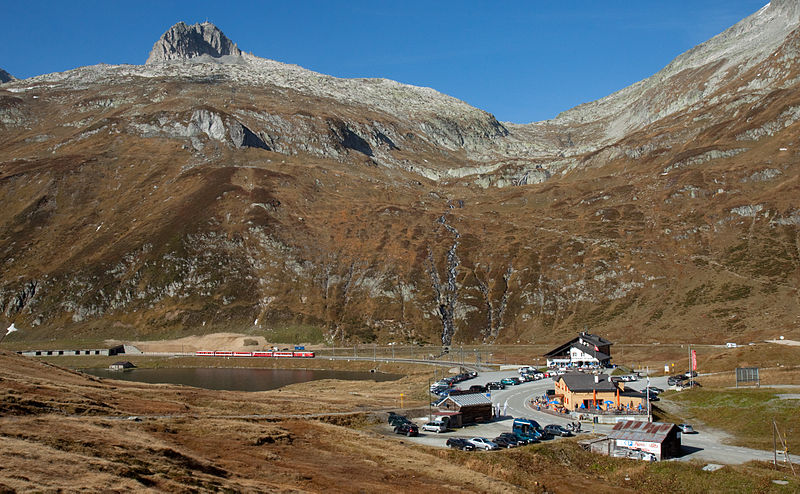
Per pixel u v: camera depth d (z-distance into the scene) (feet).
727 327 616.39
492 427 286.87
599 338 551.18
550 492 190.29
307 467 184.65
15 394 225.97
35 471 125.70
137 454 159.94
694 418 303.89
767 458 227.61
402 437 260.62
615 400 317.42
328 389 466.29
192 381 556.51
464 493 171.73
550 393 357.82
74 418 201.05
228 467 171.22
